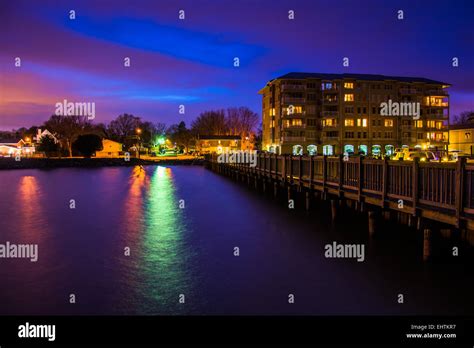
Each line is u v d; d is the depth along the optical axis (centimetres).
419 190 1088
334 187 1686
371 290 981
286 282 1062
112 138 13750
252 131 13112
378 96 8294
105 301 964
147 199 2911
